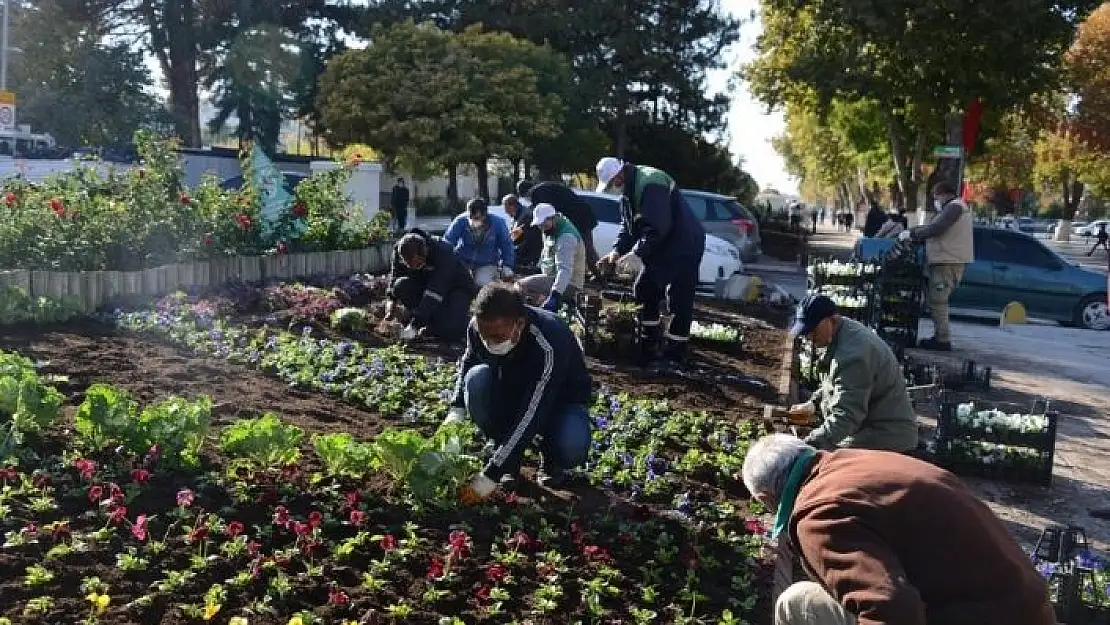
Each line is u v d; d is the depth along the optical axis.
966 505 3.00
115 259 10.39
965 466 7.74
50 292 9.21
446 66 29.73
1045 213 100.06
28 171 21.83
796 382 9.98
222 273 11.54
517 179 37.69
